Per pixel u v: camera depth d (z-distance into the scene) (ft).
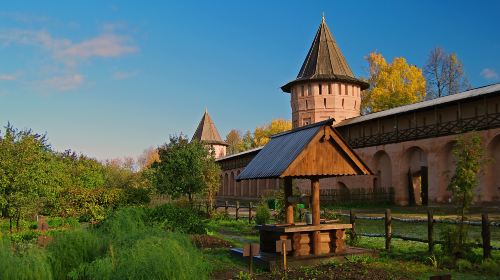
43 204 69.92
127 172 145.89
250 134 344.08
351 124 139.33
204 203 91.86
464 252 34.76
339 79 167.12
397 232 53.88
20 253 24.89
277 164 35.99
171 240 24.02
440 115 114.32
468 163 36.91
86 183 102.32
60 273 25.30
